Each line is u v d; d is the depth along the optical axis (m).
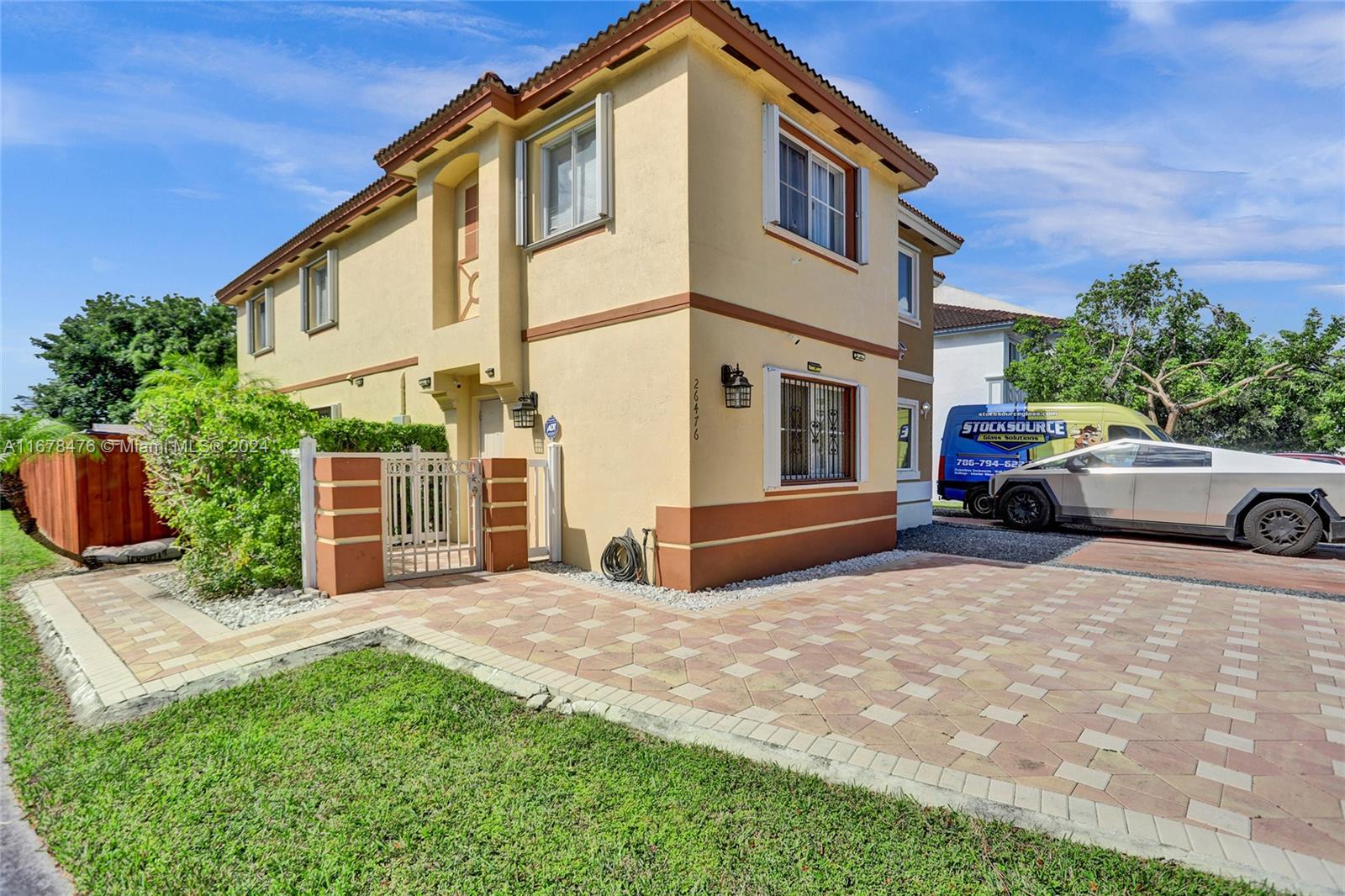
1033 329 20.06
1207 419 21.17
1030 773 3.26
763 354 8.16
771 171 8.09
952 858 2.59
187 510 7.16
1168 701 4.21
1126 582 8.04
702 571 7.20
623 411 7.71
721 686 4.41
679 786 3.14
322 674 4.65
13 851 2.86
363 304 12.98
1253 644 5.46
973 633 5.71
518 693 4.31
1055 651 5.24
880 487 10.56
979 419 15.10
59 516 10.44
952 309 24.50
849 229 9.89
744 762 3.39
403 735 3.70
